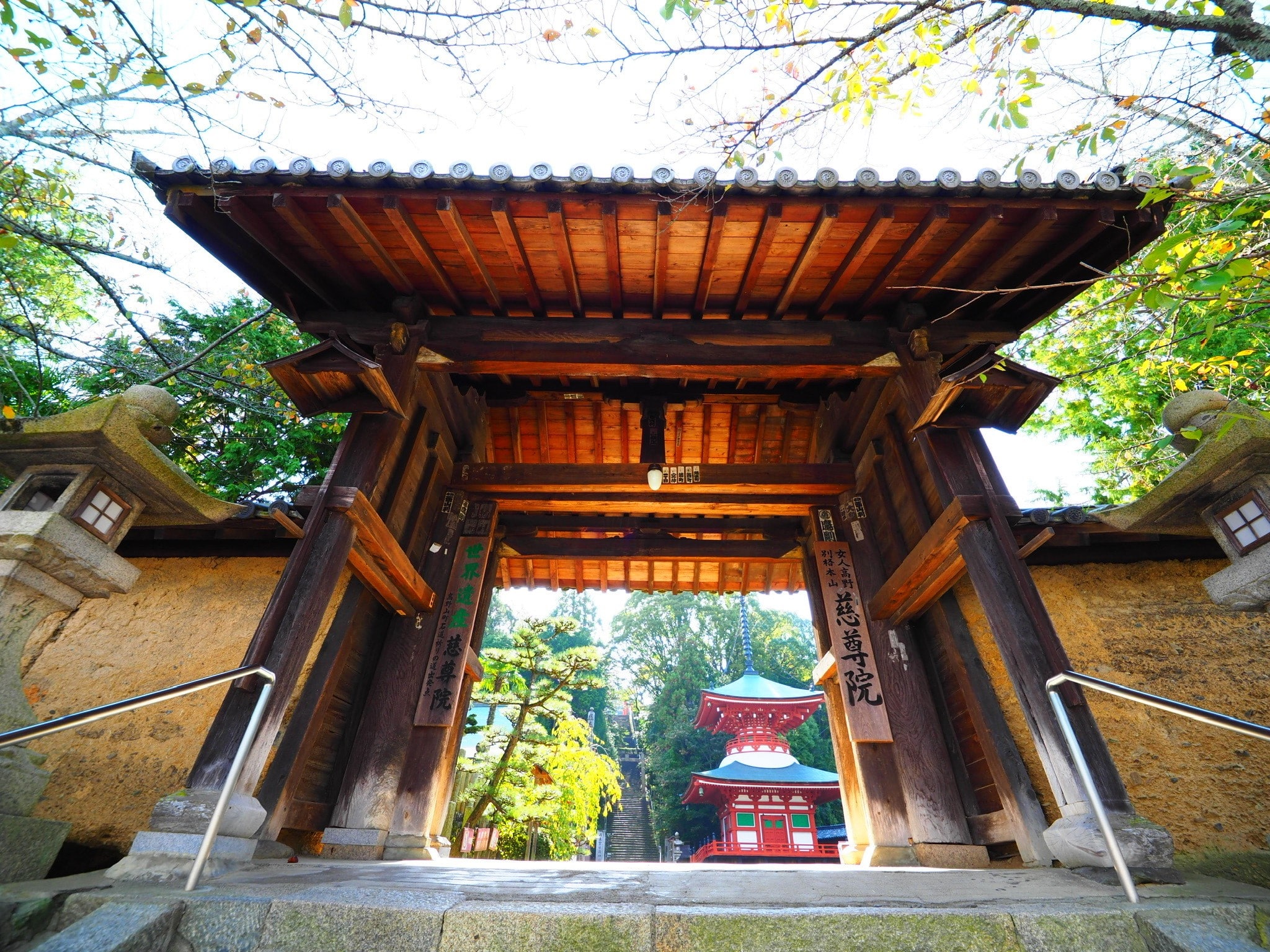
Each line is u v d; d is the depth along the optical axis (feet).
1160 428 30.89
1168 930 8.19
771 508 27.04
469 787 47.42
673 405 27.43
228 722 13.24
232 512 15.07
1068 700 13.47
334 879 11.52
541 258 18.99
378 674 21.76
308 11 12.68
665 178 16.11
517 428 29.37
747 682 97.14
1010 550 16.06
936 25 13.52
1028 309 20.11
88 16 12.69
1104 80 13.43
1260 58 11.84
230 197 15.96
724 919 8.46
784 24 13.15
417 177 16.14
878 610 22.66
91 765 18.56
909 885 11.30
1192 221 13.62
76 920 8.59
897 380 20.90
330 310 20.13
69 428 12.07
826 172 16.17
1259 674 18.60
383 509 20.06
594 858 113.19
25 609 11.64
